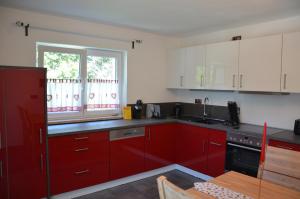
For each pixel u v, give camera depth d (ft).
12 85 7.77
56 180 9.05
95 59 12.12
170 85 14.34
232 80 11.00
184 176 12.22
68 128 9.86
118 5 8.80
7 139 7.79
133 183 11.36
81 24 11.12
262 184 5.46
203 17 10.15
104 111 12.51
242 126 10.90
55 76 10.85
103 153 10.22
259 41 9.98
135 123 11.35
